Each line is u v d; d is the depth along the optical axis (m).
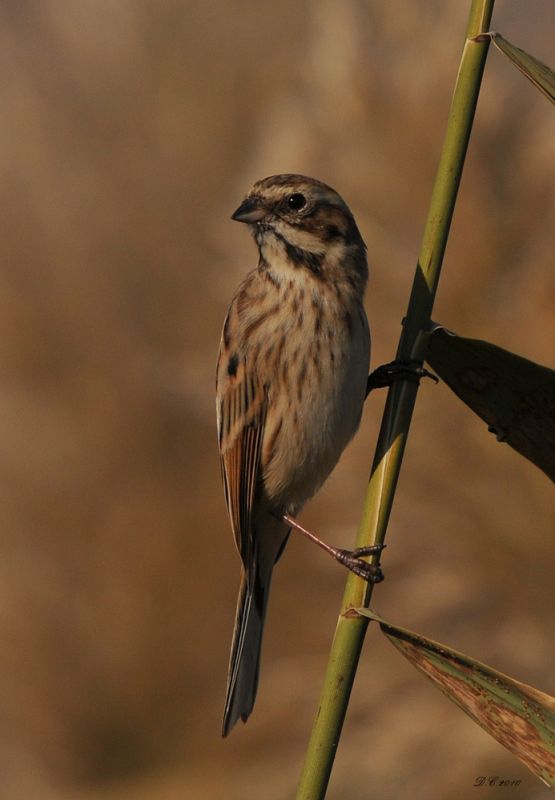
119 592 13.03
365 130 9.77
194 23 14.98
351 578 4.79
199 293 13.78
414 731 10.02
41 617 13.01
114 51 15.00
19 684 12.90
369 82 9.74
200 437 13.54
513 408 5.34
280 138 10.09
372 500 4.96
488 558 9.57
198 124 14.38
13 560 13.28
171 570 13.11
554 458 5.33
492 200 9.64
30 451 13.48
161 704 12.87
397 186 9.67
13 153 14.82
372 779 10.07
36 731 13.01
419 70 9.70
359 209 9.77
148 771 12.41
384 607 9.95
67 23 15.27
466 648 9.84
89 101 14.89
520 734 4.57
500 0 12.70
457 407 9.55
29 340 13.62
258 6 14.80
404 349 5.14
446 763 10.00
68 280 13.96
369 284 9.73
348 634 4.66
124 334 13.77
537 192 9.56
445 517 9.57
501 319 9.55
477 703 4.62
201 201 14.27
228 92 14.51
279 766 11.13
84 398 13.52
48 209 14.38
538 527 9.44
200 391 13.38
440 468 9.53
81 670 13.09
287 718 11.09
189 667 13.04
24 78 15.24
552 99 4.72
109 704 12.84
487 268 9.56
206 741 12.57
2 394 13.55
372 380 7.36
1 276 13.96
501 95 9.74
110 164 14.62
